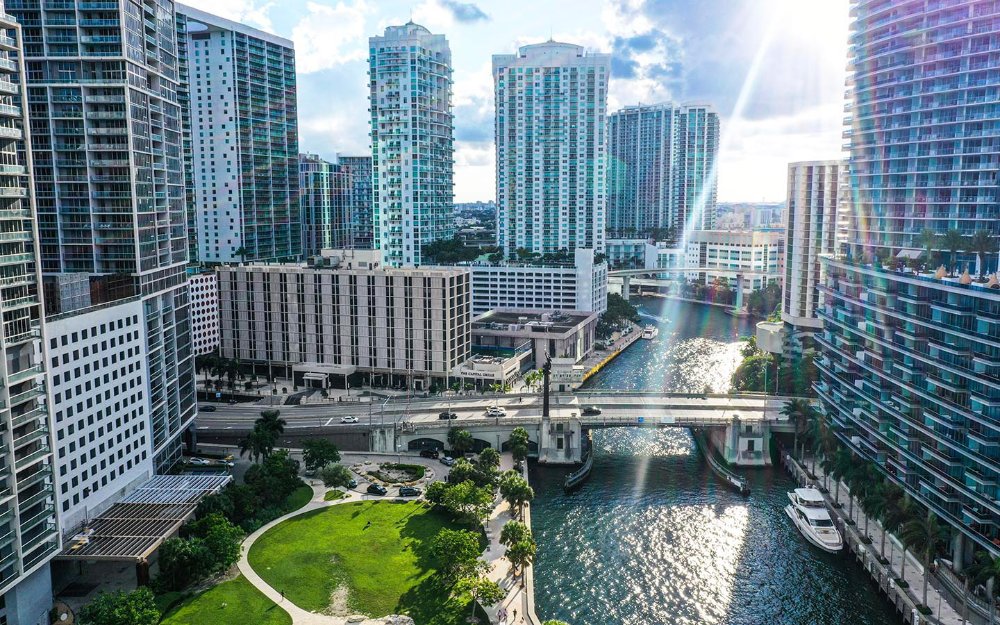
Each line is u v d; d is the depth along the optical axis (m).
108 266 164.00
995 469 124.50
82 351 141.62
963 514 132.75
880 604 135.75
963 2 172.88
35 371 114.25
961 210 178.75
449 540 133.12
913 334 152.50
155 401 170.38
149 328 166.62
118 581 134.62
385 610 126.06
